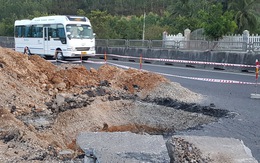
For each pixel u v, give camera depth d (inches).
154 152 184.5
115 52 1087.6
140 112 430.0
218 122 380.2
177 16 1723.7
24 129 310.7
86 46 934.4
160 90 492.4
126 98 463.8
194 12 1681.8
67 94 447.5
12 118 331.6
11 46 1414.9
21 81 457.4
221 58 817.5
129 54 1048.2
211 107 433.7
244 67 767.7
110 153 184.2
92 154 189.9
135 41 1066.1
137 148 189.6
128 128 400.5
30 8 2284.7
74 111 398.3
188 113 418.0
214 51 839.7
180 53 912.3
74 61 956.6
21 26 1078.4
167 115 420.5
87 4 2389.3
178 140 212.8
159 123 405.1
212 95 507.8
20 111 388.8
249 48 810.2
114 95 467.2
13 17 2057.1
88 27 950.4
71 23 921.5
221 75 708.0
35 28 1016.9
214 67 826.8
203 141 211.6
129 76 525.7
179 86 513.3
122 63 954.7
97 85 503.2
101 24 1521.9
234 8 1330.0
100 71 538.6
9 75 454.3
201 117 404.5
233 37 991.6
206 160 189.8
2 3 2325.3
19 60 494.9
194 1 1795.0
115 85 509.7
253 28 1320.1
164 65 916.0
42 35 989.8
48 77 497.0
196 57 871.7
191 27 1433.3
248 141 315.9
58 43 936.3
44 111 401.1
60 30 926.4
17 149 260.7
